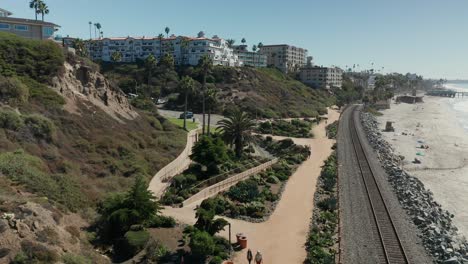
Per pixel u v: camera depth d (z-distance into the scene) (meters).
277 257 33.59
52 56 66.50
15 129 46.22
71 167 46.28
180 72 178.75
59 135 52.41
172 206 45.12
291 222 42.34
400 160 90.62
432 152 103.12
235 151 72.00
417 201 54.25
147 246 32.22
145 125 77.12
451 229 48.44
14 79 54.69
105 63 195.50
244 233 38.81
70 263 25.77
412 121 166.38
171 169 60.06
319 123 137.38
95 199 41.31
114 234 34.41
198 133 89.81
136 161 56.19
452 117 188.00
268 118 135.50
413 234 41.97
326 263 31.77
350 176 66.12
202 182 53.41
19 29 97.19
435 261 35.94
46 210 30.89
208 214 35.31
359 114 173.25
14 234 25.55
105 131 61.38
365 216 46.28
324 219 43.19
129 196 36.16
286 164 69.81
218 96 150.12
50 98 58.75
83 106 64.38
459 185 72.94
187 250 32.97
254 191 50.12
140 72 175.12
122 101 78.06
